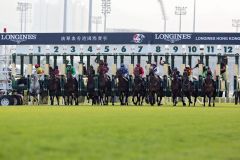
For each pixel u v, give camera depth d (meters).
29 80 72.62
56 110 48.12
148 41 77.88
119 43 78.44
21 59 80.81
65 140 19.70
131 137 21.62
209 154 17.17
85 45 79.06
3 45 79.75
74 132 23.03
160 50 78.00
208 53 77.69
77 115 38.44
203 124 31.06
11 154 15.59
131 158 15.50
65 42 79.25
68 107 57.53
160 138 21.69
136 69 68.44
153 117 37.09
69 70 70.81
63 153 16.30
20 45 79.56
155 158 15.68
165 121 32.78
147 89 68.00
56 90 69.12
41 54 79.62
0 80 73.25
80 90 73.38
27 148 17.05
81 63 74.56
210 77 66.00
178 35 77.56
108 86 68.81
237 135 24.28
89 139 20.38
